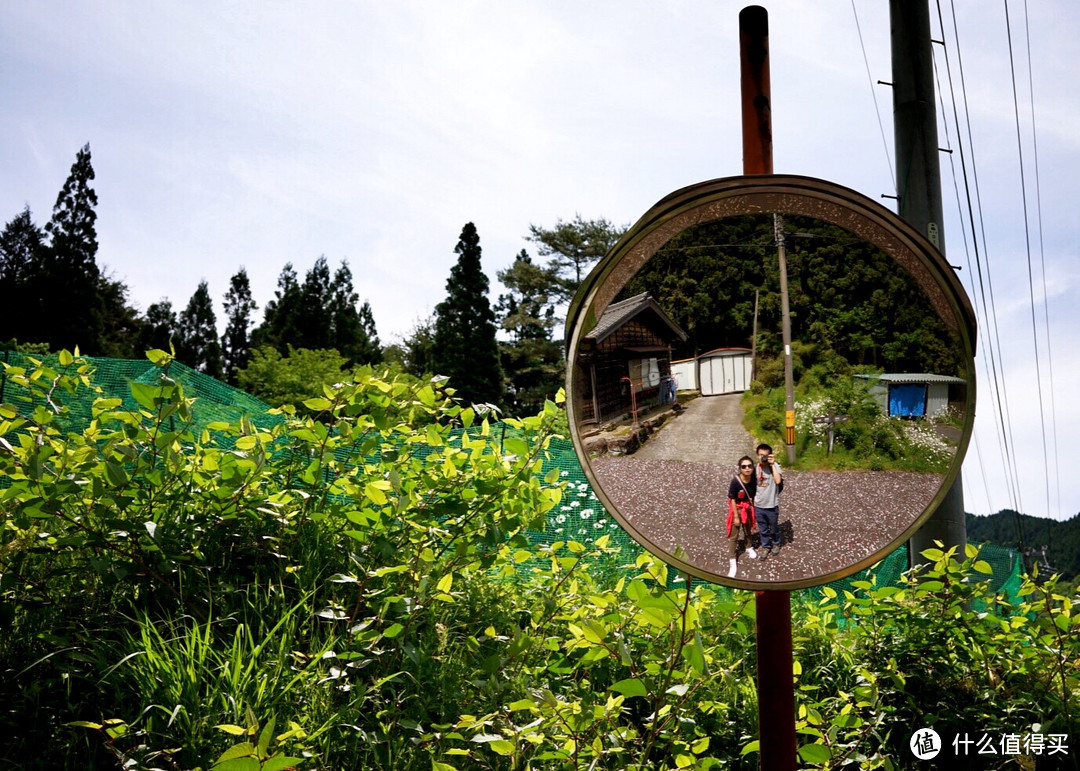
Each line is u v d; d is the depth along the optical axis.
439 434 3.23
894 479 2.09
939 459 2.09
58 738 2.16
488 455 3.22
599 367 2.14
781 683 2.11
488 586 3.66
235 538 3.06
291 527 3.09
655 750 2.72
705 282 2.16
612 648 2.36
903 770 2.99
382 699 2.54
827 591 3.43
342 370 28.80
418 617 2.94
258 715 2.21
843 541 2.07
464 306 35.53
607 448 2.12
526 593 3.75
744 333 2.14
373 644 2.59
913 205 4.91
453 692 2.65
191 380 6.10
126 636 2.45
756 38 2.22
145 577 2.71
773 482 2.11
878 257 2.11
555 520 4.83
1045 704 3.08
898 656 3.30
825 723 2.60
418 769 2.31
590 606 3.22
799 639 3.52
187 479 3.01
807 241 2.13
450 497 3.07
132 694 2.30
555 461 5.34
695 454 2.12
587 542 4.66
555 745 2.37
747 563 2.08
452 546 3.25
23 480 2.58
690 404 2.14
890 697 3.18
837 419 2.11
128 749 2.06
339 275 53.97
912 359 2.10
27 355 3.77
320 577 2.99
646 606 2.22
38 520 2.69
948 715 3.07
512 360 38.31
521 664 2.89
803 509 2.10
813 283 2.13
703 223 2.14
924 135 4.94
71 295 41.88
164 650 2.31
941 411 2.09
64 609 2.65
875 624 3.42
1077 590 3.07
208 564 2.89
